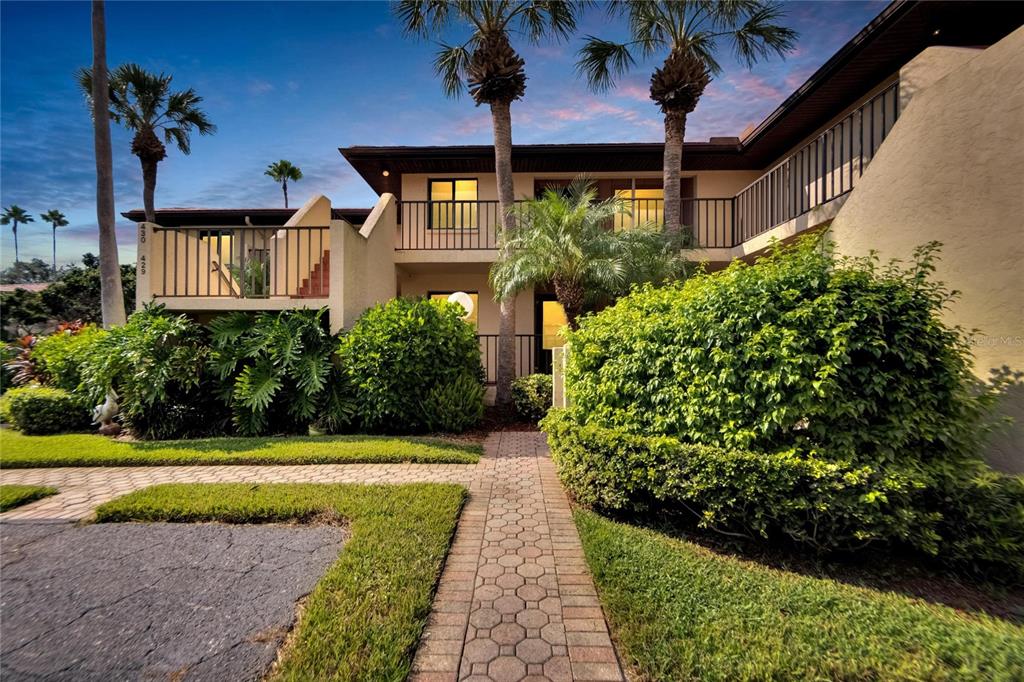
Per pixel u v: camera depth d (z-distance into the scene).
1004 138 3.52
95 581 2.86
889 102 7.62
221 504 3.89
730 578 2.76
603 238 7.80
